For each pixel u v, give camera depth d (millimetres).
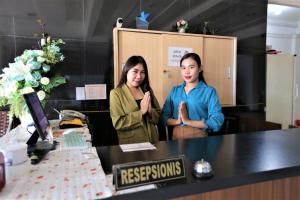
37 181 762
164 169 773
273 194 1070
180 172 796
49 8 2383
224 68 2834
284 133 1567
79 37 2490
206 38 2719
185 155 1084
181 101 1800
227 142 1326
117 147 1229
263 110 3367
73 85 2492
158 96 2520
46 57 1702
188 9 2871
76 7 2465
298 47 5621
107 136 2457
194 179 801
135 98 1688
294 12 4660
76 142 1256
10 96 1571
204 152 1134
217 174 843
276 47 5512
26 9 2322
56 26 2414
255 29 3262
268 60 3801
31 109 1088
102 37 2557
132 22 2652
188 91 1817
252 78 3279
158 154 1107
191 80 1804
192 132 1721
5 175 763
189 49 2617
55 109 2301
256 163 963
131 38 2408
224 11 3053
